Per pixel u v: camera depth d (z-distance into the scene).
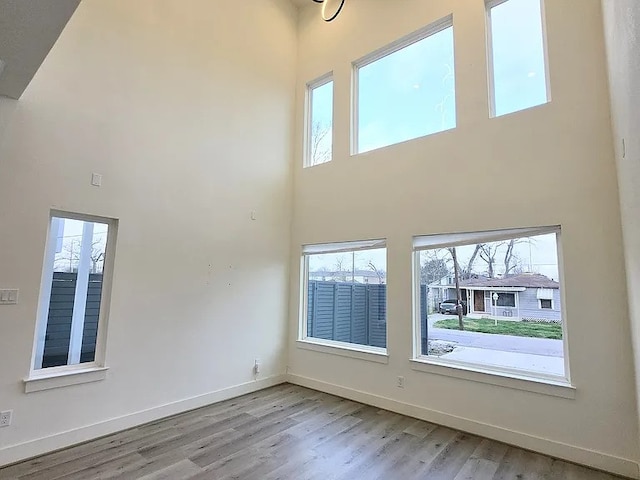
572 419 2.90
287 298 5.15
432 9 4.12
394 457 2.93
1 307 2.78
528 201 3.28
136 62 3.71
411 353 3.89
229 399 4.29
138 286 3.58
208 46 4.39
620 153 2.48
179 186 3.98
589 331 2.90
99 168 3.37
